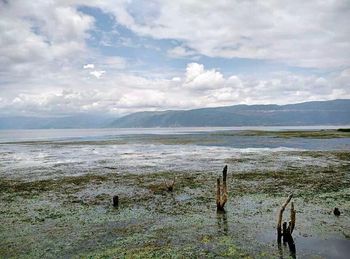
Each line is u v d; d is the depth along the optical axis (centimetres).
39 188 2639
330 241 1487
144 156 4888
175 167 3666
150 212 1945
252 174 3100
